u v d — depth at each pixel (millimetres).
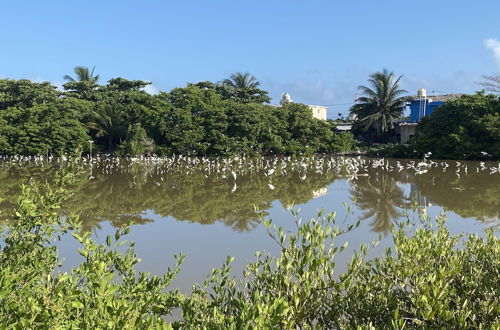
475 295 4816
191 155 61531
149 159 56312
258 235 15766
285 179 35938
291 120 66625
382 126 66562
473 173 37688
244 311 3338
